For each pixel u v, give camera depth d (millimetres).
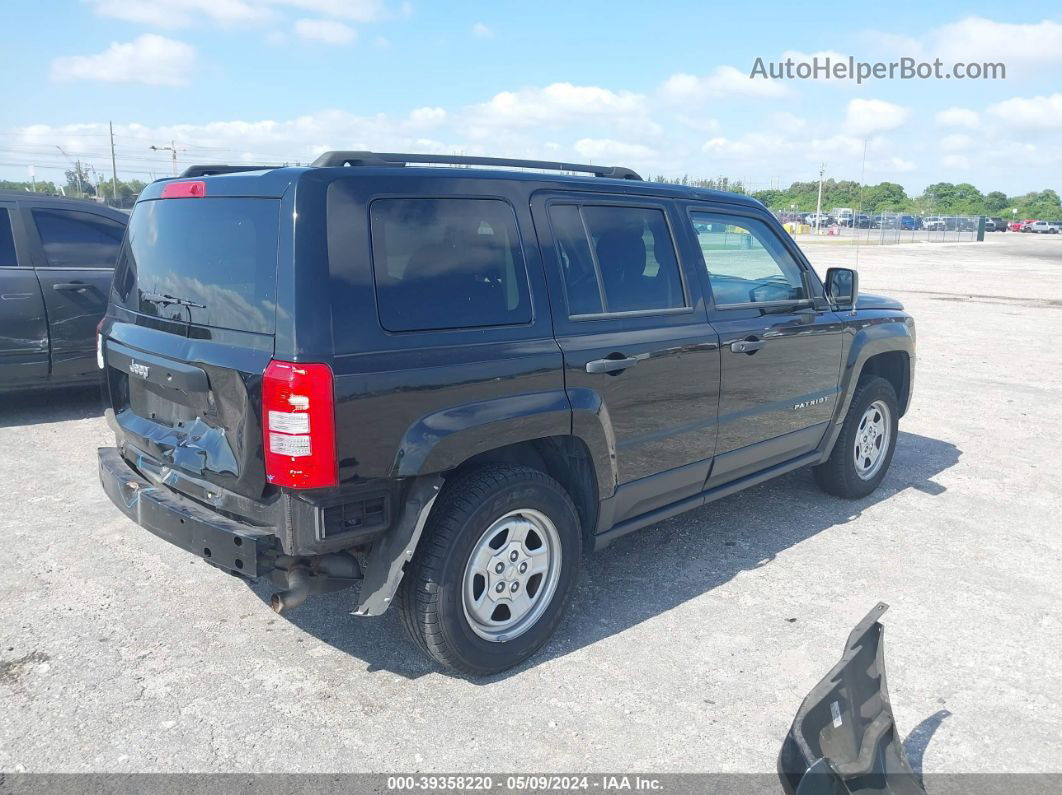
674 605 4078
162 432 3420
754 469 4762
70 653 3541
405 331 3023
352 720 3129
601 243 3807
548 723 3133
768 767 2908
